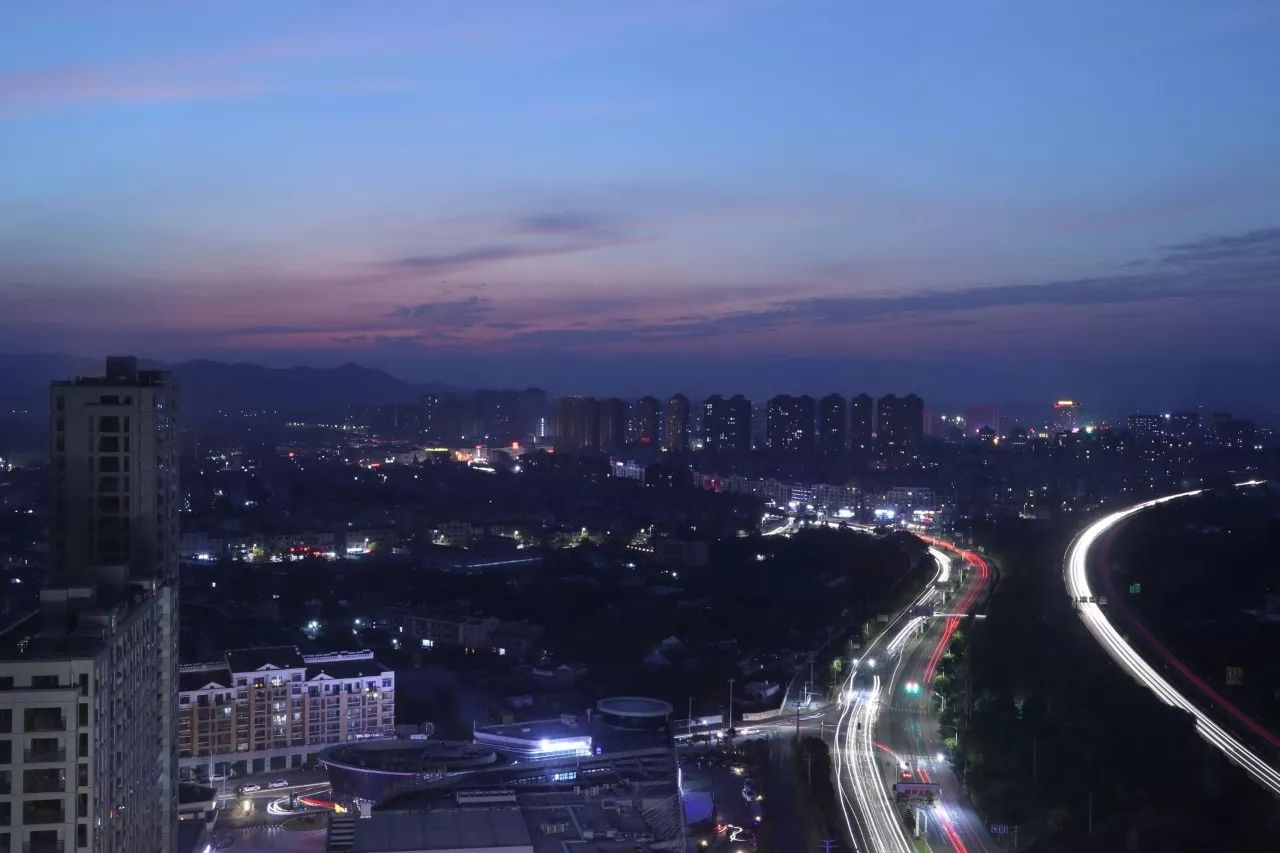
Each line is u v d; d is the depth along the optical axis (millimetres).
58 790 195125
